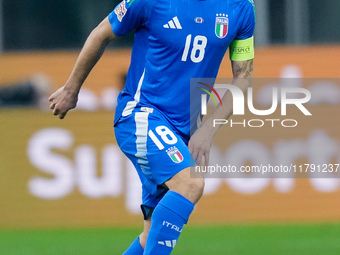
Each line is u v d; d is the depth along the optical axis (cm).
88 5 3338
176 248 2538
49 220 3158
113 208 3161
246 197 3161
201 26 1506
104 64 3225
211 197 3156
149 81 1534
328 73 3206
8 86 3216
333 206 3178
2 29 3328
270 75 3195
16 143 3181
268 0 3325
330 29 3322
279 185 3169
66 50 3344
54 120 3195
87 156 3184
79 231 2997
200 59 1527
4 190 3167
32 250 2545
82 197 3164
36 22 3338
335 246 2542
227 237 2770
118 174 3177
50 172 3178
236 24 1546
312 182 3180
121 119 1559
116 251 2483
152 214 1475
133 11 1505
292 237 2753
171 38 1501
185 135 1580
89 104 3203
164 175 1467
